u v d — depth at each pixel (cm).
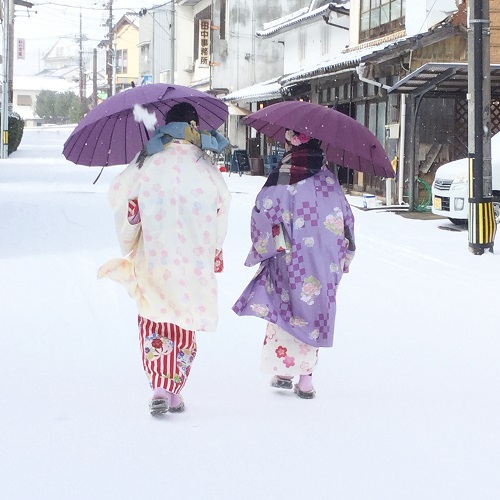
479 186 1296
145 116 521
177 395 557
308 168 582
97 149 567
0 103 4675
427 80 1823
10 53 4791
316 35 3472
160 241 538
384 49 1934
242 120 601
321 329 580
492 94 2016
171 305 539
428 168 2109
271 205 578
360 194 2512
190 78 5800
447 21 1942
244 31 4581
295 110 576
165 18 6638
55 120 12219
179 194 539
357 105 2594
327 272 578
